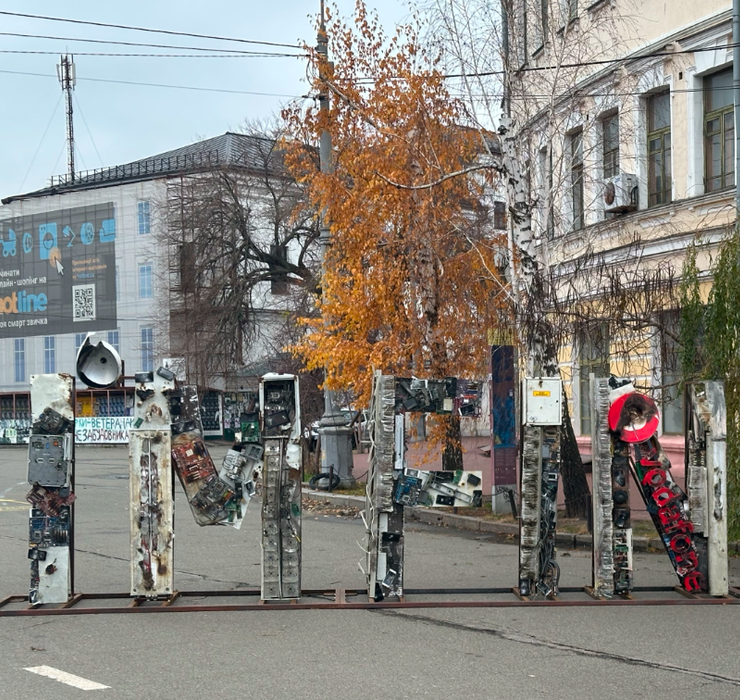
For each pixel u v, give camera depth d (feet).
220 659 20.99
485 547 39.81
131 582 26.55
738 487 35.47
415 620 24.86
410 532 45.19
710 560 27.32
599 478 27.02
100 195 183.93
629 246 47.24
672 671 19.79
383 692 18.38
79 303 186.60
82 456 123.13
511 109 46.19
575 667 20.13
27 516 52.60
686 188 53.83
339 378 53.42
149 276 178.70
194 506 26.55
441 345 51.85
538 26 47.91
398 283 52.03
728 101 51.96
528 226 41.88
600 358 45.27
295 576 26.78
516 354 49.19
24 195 192.44
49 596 26.45
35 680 19.42
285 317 96.99
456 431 53.83
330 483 61.05
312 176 54.60
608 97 54.60
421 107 50.01
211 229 110.73
